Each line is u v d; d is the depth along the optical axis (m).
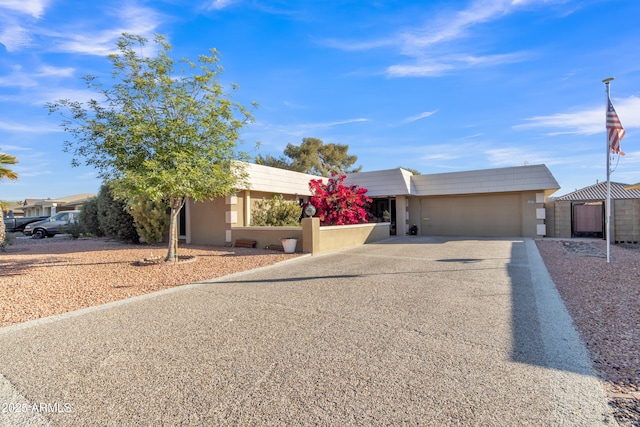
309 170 37.09
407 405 2.79
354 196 16.06
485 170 18.58
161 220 15.76
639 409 2.70
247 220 15.62
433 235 20.53
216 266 9.70
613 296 5.91
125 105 9.21
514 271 8.32
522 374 3.28
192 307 5.71
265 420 2.63
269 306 5.70
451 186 19.47
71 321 5.04
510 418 2.60
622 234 15.34
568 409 2.71
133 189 9.22
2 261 10.99
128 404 2.88
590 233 17.27
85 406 2.86
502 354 3.72
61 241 18.94
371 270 8.78
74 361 3.71
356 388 3.06
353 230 14.70
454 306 5.52
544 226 17.59
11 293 6.73
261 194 16.47
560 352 3.76
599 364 3.48
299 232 12.70
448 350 3.84
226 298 6.26
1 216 13.85
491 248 13.02
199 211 15.92
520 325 4.62
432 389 3.03
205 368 3.50
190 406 2.83
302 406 2.80
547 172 16.98
